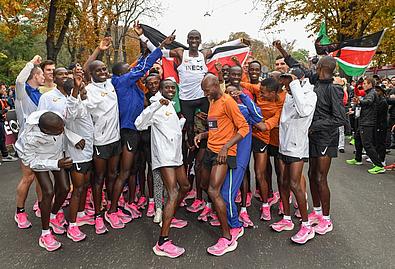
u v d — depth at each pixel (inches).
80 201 180.5
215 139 159.0
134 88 180.7
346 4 530.0
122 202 204.5
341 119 160.9
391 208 207.6
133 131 178.7
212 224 182.5
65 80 169.8
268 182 213.2
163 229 151.2
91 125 164.6
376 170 296.7
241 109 160.4
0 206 212.7
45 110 158.4
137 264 143.0
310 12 573.0
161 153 155.5
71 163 149.3
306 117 157.5
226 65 209.8
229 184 159.2
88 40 651.5
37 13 576.4
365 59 327.0
